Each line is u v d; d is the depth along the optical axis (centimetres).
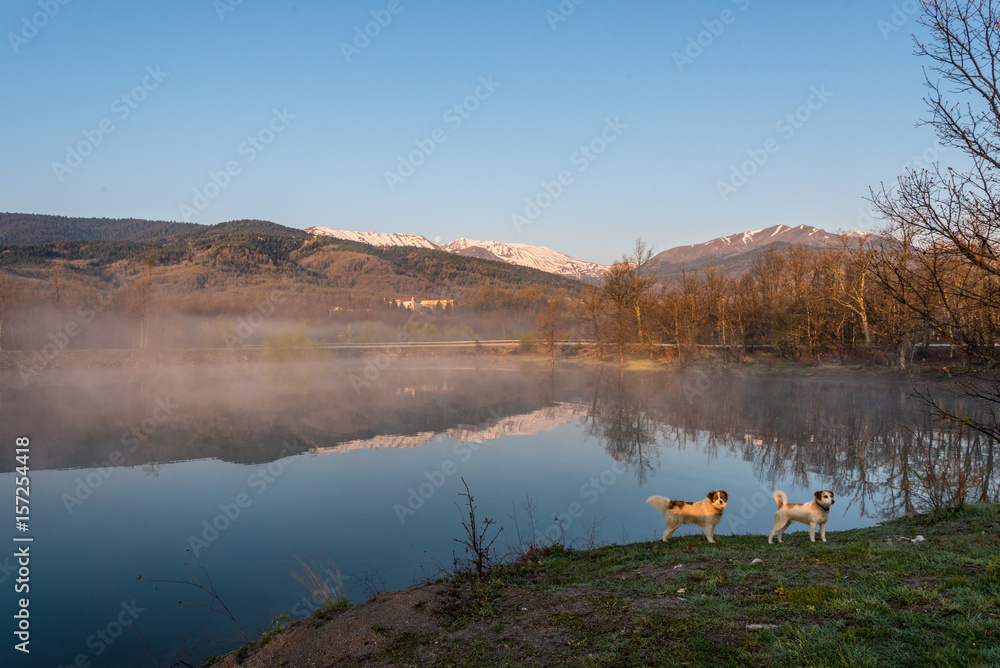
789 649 550
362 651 681
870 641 548
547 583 931
